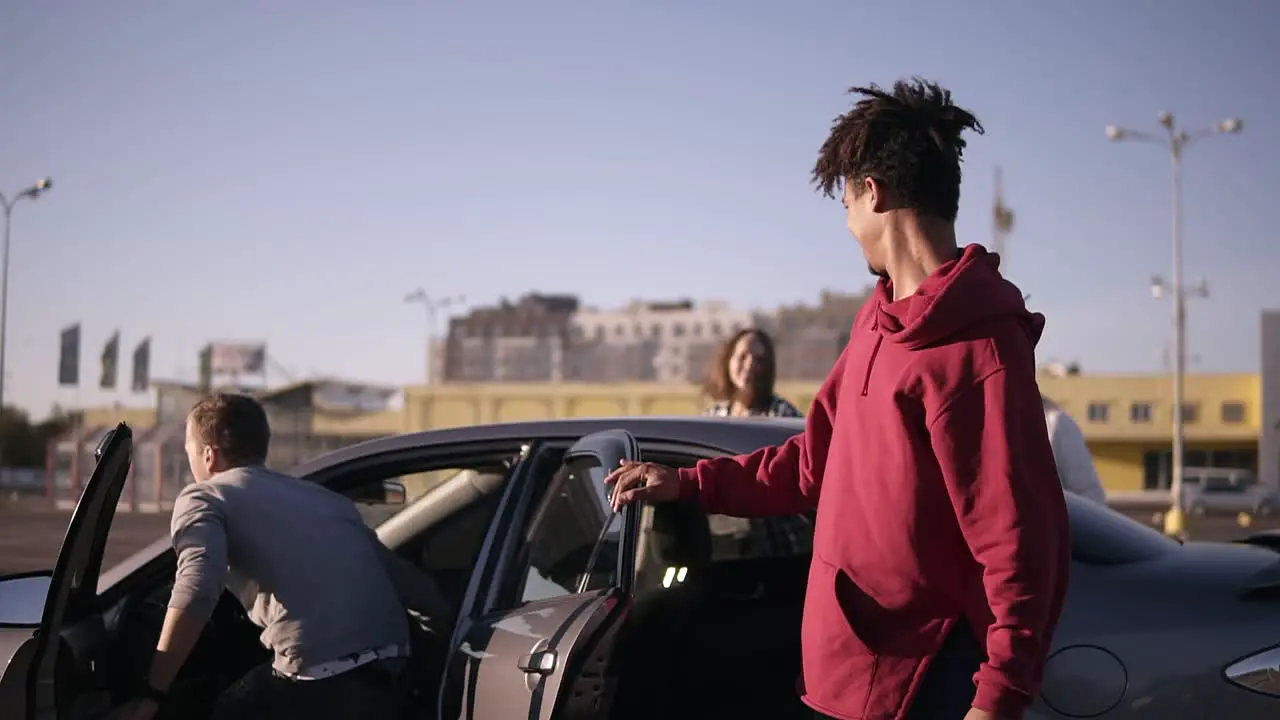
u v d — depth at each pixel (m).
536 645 2.76
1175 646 2.46
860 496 2.08
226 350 70.81
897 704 2.03
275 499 3.38
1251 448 59.62
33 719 2.69
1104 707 2.44
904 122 2.09
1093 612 2.56
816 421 2.39
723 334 92.12
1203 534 32.06
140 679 3.46
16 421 76.75
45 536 23.55
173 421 37.59
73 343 49.78
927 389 1.97
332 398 72.94
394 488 3.84
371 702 3.33
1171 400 59.28
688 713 3.34
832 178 2.20
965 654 2.02
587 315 95.81
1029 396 1.95
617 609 2.69
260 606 3.37
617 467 2.78
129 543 20.41
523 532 3.26
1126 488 60.47
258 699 3.31
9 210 41.38
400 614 3.49
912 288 2.11
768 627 3.36
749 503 2.56
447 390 56.75
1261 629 2.43
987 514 1.91
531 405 56.44
